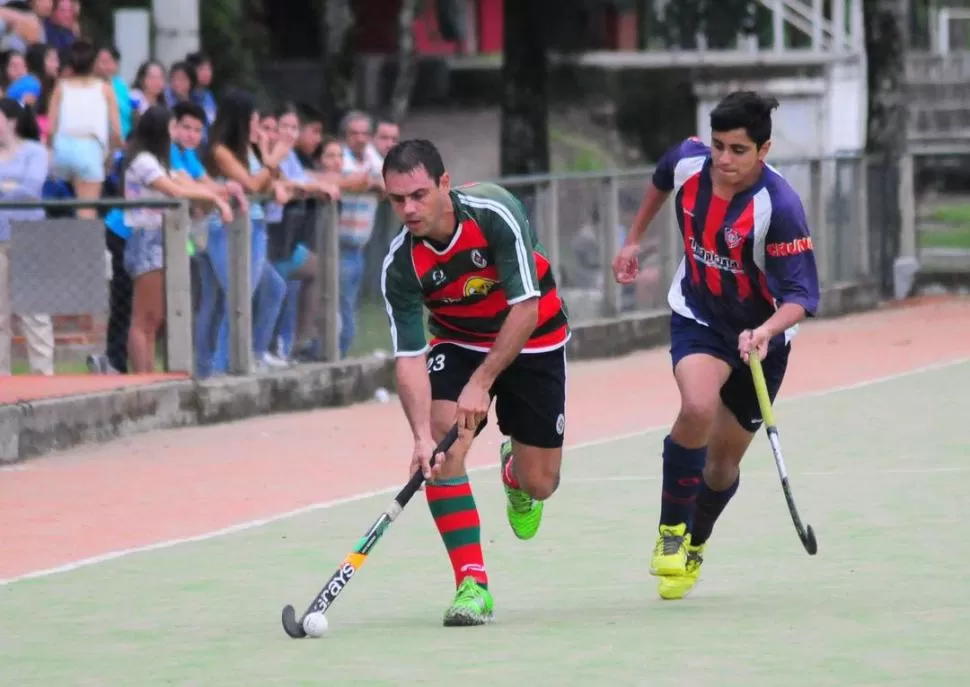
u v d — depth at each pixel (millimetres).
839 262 50938
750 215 17266
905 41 56438
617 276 19266
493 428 31516
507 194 16672
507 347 16359
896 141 55969
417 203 15977
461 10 86938
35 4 38781
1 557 21281
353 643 15938
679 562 17781
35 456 28422
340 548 21500
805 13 74312
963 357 40250
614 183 43125
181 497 25156
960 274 53781
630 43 81062
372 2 83562
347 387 35188
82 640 16594
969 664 14445
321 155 35969
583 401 34906
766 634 15859
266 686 14336
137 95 36594
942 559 19703
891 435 29484
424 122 78062
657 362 41531
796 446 28594
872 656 14820
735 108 16859
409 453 28938
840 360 40094
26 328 30938
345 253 35312
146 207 31312
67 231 30906
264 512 24062
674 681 14086
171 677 14820
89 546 21906
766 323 17125
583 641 15758
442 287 16688
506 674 14469
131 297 31578
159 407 31078
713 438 18281
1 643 16562
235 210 32781
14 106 32125
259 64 74312
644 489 25266
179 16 45438
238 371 33281
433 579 19609
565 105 73562
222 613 17875
